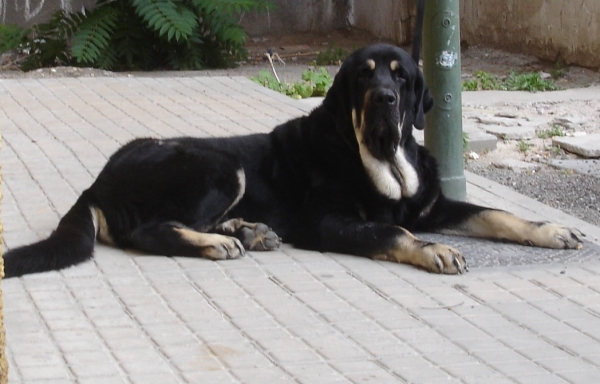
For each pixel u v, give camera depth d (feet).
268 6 64.23
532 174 34.14
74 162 31.42
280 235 23.80
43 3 72.64
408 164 23.38
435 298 19.60
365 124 22.27
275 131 24.59
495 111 45.47
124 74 57.36
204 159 22.79
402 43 75.66
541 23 62.54
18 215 25.54
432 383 15.52
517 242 23.80
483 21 68.59
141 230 22.52
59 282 20.40
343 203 23.11
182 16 59.11
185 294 19.75
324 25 81.87
